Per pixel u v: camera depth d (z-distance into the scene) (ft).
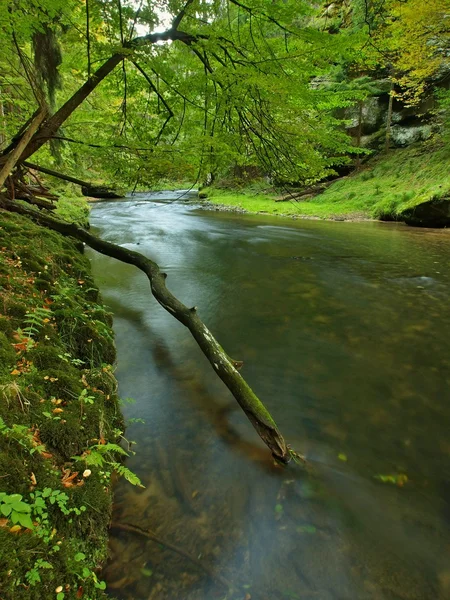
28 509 4.27
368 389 11.05
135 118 17.38
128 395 10.30
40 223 19.48
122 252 16.57
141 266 15.70
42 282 12.30
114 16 13.05
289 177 16.26
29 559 4.35
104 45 13.34
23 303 10.16
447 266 27.12
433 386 11.26
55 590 4.32
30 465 5.59
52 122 16.24
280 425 9.25
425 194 46.78
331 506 6.84
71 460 6.48
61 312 10.75
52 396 7.54
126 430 8.76
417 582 5.54
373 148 74.79
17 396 6.66
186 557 5.72
